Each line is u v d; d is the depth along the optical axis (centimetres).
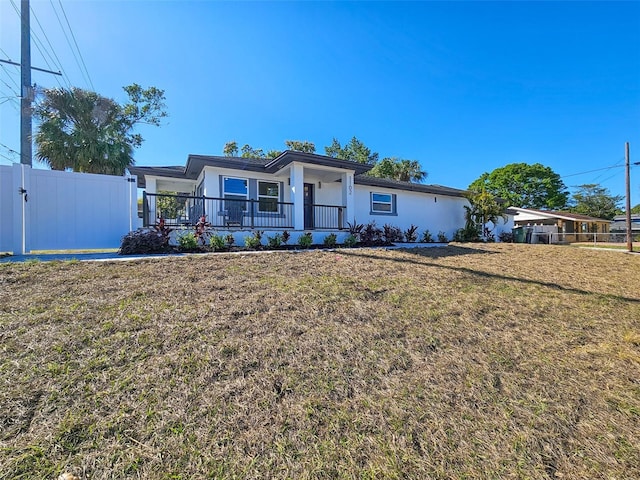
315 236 975
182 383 208
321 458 158
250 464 153
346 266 565
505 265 709
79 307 307
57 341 245
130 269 454
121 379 208
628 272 727
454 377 238
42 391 191
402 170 2770
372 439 172
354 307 362
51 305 309
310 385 218
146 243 666
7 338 245
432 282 496
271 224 1109
